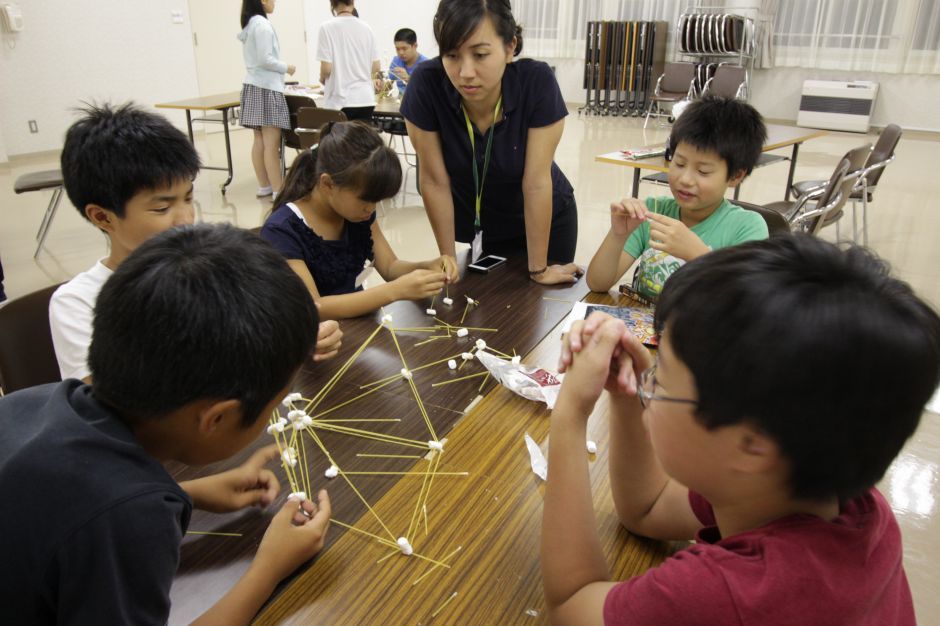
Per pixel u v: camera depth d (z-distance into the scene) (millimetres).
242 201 5113
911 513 1866
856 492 486
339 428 1079
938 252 3932
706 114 1528
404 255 3973
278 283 646
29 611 588
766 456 472
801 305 432
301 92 6250
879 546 514
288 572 776
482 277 1796
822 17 7582
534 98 1721
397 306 1588
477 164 1837
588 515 688
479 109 1738
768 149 3764
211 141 7590
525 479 957
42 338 1305
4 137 6129
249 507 896
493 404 1155
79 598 564
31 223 4480
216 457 695
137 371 591
